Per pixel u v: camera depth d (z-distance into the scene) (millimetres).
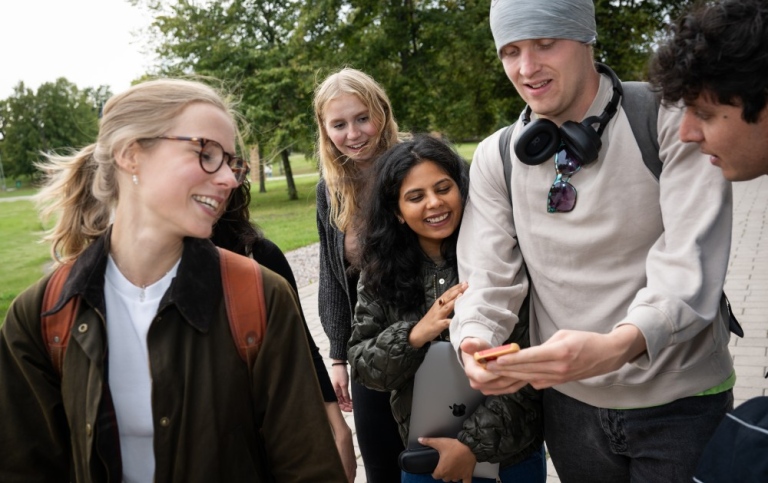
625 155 1681
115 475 1441
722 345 1686
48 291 1456
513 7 1684
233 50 24141
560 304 1807
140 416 1459
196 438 1423
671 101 1387
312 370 1532
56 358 1439
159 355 1414
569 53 1679
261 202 27219
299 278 9719
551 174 1766
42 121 79688
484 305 1778
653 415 1704
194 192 1410
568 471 1948
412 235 2180
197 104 1426
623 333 1428
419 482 2098
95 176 1489
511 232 1931
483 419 1948
